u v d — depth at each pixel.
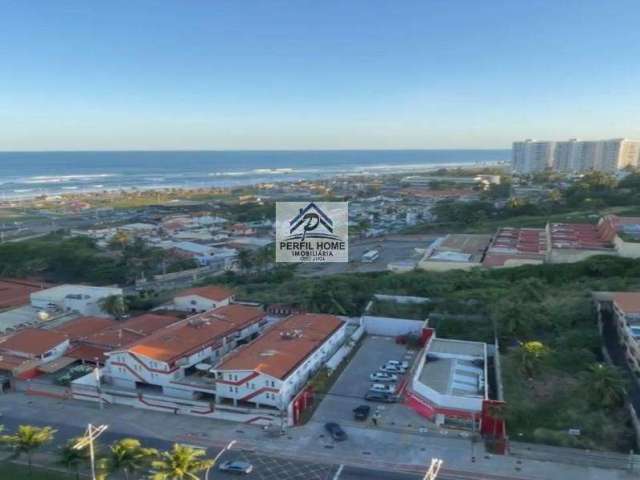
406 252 165.25
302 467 56.16
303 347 77.12
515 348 80.12
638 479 52.28
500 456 57.12
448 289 104.38
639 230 120.44
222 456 58.41
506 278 110.50
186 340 79.81
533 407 64.81
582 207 194.25
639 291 93.94
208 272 156.75
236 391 68.62
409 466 55.97
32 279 145.00
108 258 157.62
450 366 75.25
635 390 66.88
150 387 75.56
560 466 54.88
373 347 90.06
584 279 105.31
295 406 65.69
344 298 104.06
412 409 68.44
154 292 126.94
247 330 90.69
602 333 83.94
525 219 186.25
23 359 82.00
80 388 73.69
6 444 56.69
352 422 65.50
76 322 98.19
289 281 127.69
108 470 47.62
